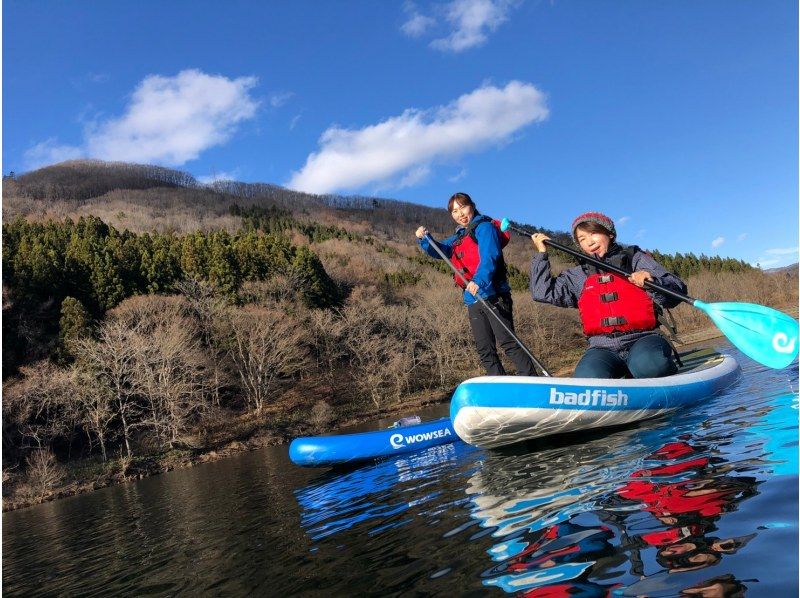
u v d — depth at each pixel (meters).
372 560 2.22
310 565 2.39
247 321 35.88
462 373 41.72
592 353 4.02
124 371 28.02
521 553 1.87
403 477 4.18
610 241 4.03
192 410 30.39
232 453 26.00
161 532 5.11
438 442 5.69
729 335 3.42
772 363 3.29
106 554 4.61
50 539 7.35
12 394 25.55
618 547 1.74
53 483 21.78
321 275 49.62
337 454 5.68
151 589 2.81
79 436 28.31
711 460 2.46
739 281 63.50
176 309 36.16
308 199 159.00
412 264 77.38
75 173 135.38
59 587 3.62
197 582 2.67
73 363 30.03
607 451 3.13
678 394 3.98
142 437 28.28
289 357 35.94
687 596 1.37
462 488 3.13
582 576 1.59
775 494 1.90
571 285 4.26
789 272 68.38
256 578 2.43
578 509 2.19
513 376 3.60
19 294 34.16
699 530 1.73
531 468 3.16
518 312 46.47
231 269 45.00
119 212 98.00
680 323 47.53
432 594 1.72
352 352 42.22
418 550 2.20
